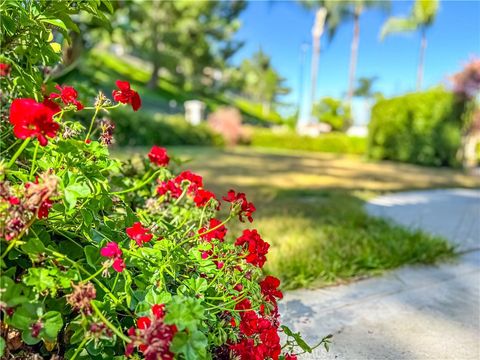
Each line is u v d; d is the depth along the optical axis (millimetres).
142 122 14711
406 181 8719
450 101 13516
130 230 1160
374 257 2709
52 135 914
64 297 989
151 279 1105
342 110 36938
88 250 984
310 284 2330
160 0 27203
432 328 1911
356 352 1668
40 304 900
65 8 1267
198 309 910
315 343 1725
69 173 972
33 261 936
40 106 897
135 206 1967
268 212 4301
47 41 1298
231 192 1516
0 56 1021
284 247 2811
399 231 3375
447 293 2354
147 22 26938
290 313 1999
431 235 3471
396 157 14766
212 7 30281
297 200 5297
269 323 1225
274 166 10703
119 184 1886
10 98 1065
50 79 1658
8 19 1115
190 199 1843
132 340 863
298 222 3709
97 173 1088
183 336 893
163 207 1856
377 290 2350
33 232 960
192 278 1201
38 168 1152
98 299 1031
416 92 14305
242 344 1129
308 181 7805
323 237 3119
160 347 848
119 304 1007
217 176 7703
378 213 4793
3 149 1139
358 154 22281
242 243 1433
